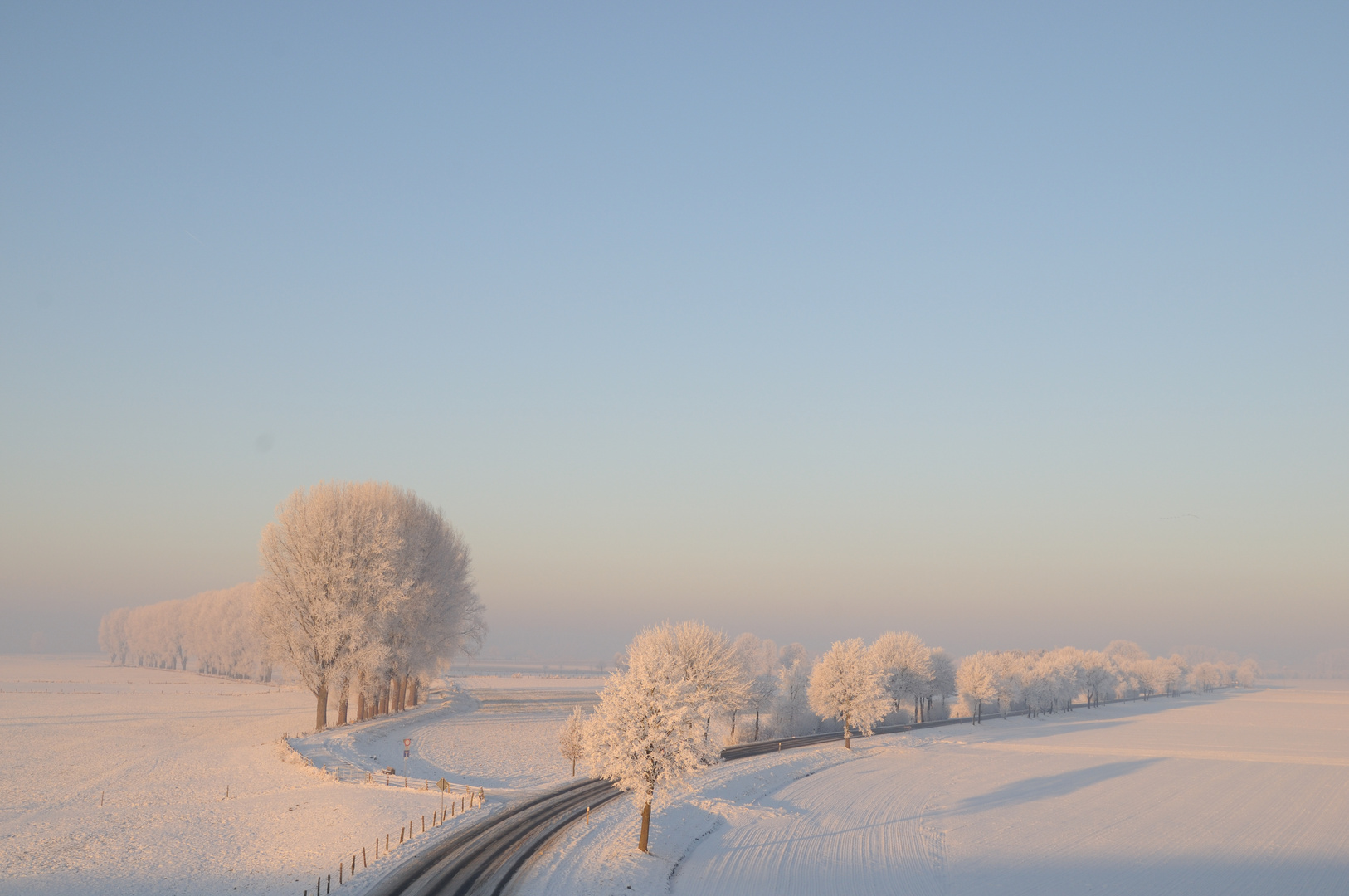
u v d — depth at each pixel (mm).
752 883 43438
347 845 41250
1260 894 46781
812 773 77750
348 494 82438
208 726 89625
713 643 89938
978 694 138125
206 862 38469
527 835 45219
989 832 58500
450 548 96250
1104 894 45688
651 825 50625
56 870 36969
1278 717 177625
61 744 74875
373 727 78750
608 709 47062
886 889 44594
